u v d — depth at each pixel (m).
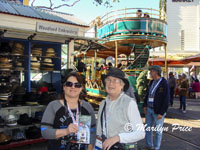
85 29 7.81
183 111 9.79
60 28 5.31
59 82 6.53
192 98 15.75
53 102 2.34
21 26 6.28
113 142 2.08
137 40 10.22
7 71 6.07
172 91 11.61
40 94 5.88
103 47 7.11
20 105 5.12
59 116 2.27
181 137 6.00
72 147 2.23
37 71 6.73
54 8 13.23
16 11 6.45
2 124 4.70
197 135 6.20
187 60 15.30
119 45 11.47
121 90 2.44
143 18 9.98
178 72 25.89
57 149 2.23
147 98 4.80
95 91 10.69
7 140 4.64
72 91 2.33
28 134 5.05
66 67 7.37
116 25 10.24
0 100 4.98
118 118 2.24
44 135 2.18
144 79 8.70
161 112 4.30
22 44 6.03
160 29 10.42
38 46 6.79
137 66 11.45
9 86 5.80
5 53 5.50
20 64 6.02
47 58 6.58
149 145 4.80
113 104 2.34
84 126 2.24
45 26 5.06
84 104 2.48
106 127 2.31
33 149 4.83
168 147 5.17
